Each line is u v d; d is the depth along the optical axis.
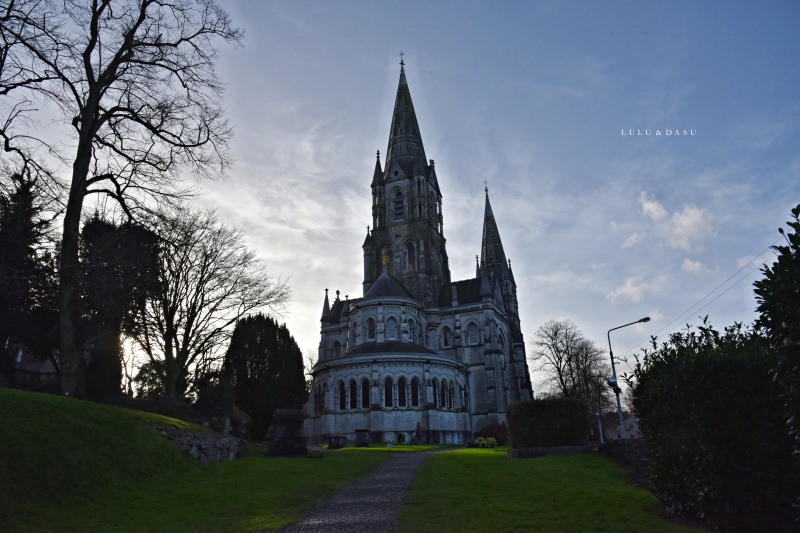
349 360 70.12
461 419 73.56
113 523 16.67
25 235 32.75
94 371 38.22
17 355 40.84
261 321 57.03
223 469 27.22
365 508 18.98
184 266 48.47
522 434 34.94
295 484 24.22
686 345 18.42
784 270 11.77
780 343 12.26
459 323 92.94
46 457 19.45
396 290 85.75
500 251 127.81
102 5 30.66
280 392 54.50
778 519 15.45
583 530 15.05
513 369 102.12
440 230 108.81
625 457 27.81
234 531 15.67
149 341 48.09
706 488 15.87
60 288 30.02
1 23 26.58
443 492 21.27
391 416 67.25
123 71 32.03
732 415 15.95
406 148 107.69
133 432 24.86
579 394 92.69
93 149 32.94
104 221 38.25
